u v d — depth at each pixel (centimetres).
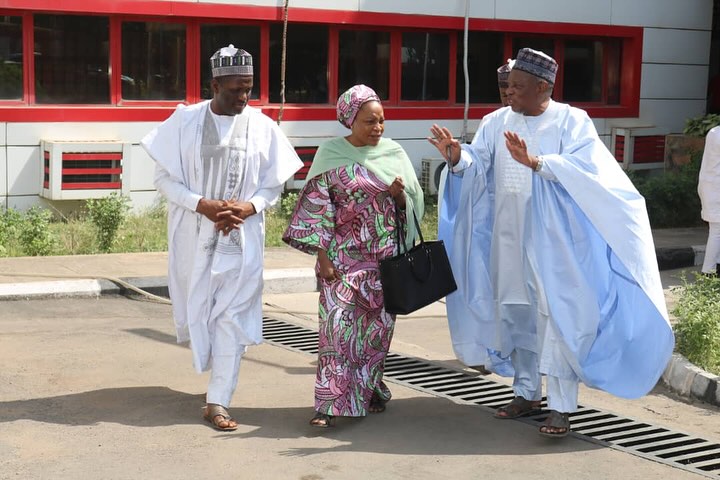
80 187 1266
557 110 566
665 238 1304
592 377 559
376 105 566
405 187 575
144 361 707
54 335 770
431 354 761
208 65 1383
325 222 572
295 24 1440
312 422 566
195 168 569
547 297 548
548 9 1622
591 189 538
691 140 1666
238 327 568
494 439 561
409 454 534
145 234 1188
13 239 1105
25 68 1266
